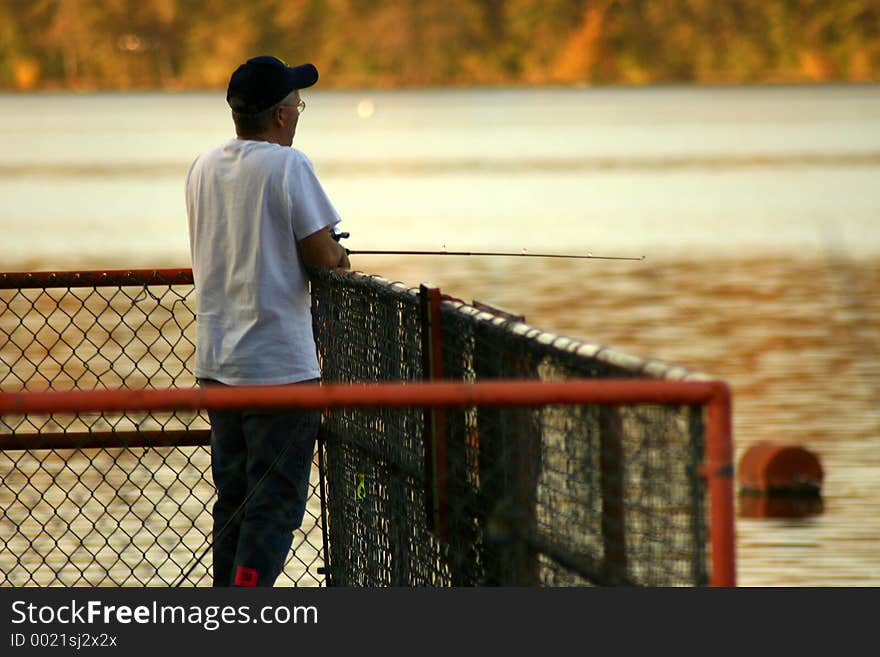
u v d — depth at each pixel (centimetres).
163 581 2083
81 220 12319
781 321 6159
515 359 1198
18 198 14850
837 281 7612
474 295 7025
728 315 6366
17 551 2281
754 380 4734
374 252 1738
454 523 1370
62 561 2239
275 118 1703
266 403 1012
